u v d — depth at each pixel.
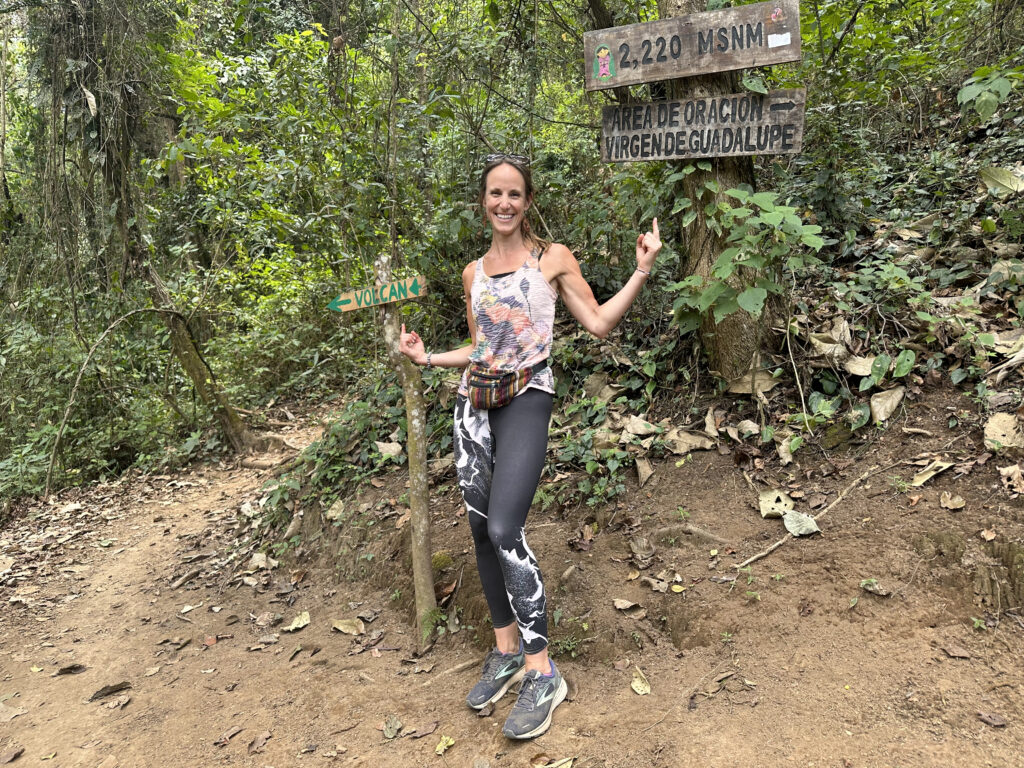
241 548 4.42
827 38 4.30
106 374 6.95
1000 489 2.47
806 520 2.70
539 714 2.25
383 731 2.45
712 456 3.17
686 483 3.11
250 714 2.69
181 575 4.30
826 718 2.04
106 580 4.48
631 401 3.64
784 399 3.22
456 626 2.98
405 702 2.60
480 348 2.32
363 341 6.57
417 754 2.30
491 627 2.87
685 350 3.60
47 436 6.69
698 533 2.86
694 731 2.11
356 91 4.16
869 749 1.91
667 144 3.18
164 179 8.06
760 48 2.86
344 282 5.22
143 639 3.56
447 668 2.78
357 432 4.46
